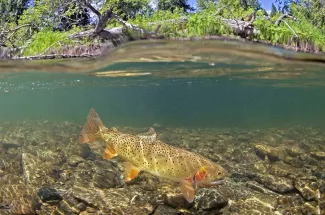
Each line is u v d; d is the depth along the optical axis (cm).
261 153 117
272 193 85
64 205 77
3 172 98
